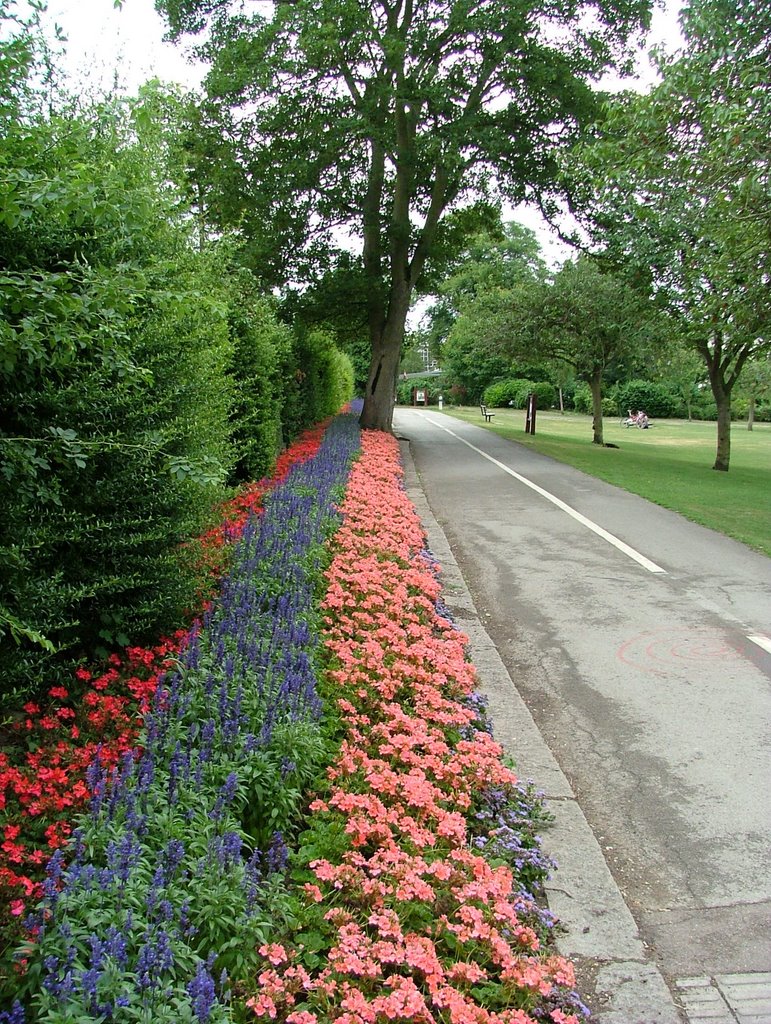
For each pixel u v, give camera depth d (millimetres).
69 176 3498
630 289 22547
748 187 9438
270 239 19000
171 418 5234
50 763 3502
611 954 3193
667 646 6895
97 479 4582
